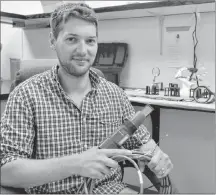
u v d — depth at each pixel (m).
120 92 1.03
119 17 1.85
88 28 0.81
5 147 0.76
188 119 1.61
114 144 0.73
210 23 1.57
